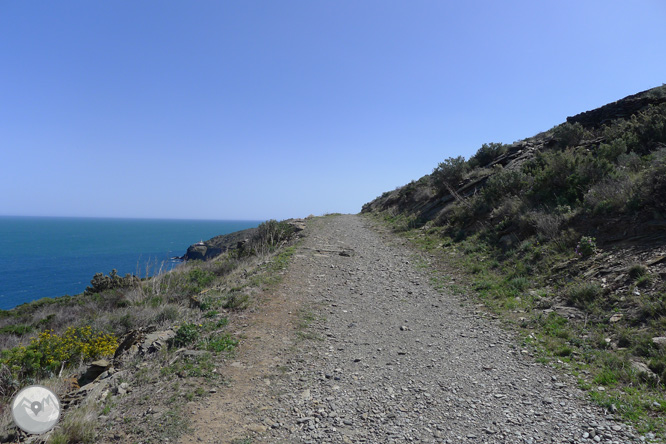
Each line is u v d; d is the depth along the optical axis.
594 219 10.40
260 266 13.73
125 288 15.91
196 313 8.97
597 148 16.05
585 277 8.41
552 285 8.88
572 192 12.54
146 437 3.84
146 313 9.98
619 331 6.19
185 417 4.22
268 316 8.27
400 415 4.43
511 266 10.90
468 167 24.31
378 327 7.98
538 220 11.86
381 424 4.24
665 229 8.30
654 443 3.60
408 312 9.00
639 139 14.43
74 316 12.77
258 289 10.34
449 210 19.78
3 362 5.92
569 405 4.50
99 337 8.10
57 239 157.75
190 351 6.11
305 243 18.62
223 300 9.50
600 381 5.00
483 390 5.05
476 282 10.63
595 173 12.57
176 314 9.36
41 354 6.59
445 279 11.57
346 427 4.18
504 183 16.22
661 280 6.84
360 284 11.67
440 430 4.11
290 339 7.03
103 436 3.88
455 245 15.09
